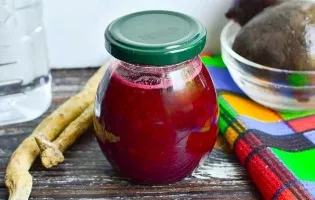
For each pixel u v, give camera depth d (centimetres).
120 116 46
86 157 52
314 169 49
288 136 53
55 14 62
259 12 60
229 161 52
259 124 54
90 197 48
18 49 58
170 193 49
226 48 59
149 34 46
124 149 47
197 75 47
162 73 46
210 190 49
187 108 46
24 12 57
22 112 57
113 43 45
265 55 56
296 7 56
